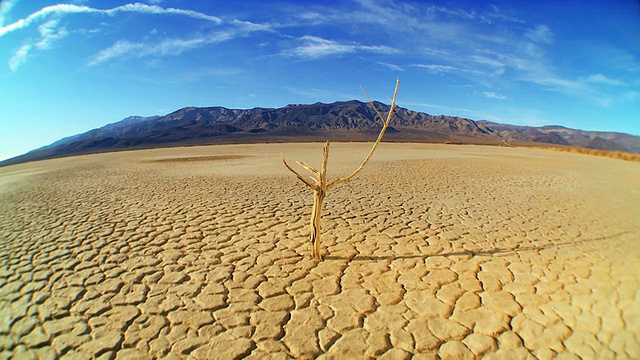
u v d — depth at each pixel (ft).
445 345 7.88
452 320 8.80
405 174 34.50
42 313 9.15
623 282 10.70
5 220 18.04
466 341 8.00
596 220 17.92
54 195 25.46
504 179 32.30
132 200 22.38
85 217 18.21
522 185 29.07
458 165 43.91
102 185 29.78
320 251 13.21
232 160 52.49
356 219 17.61
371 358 7.49
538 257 12.69
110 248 13.60
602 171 42.52
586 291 10.18
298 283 10.71
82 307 9.43
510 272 11.43
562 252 13.21
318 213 12.07
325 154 11.64
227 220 17.25
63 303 9.62
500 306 9.41
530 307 9.36
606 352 7.60
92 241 14.40
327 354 7.61
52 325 8.66
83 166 52.11
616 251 13.34
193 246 13.76
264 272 11.46
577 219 18.07
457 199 22.80
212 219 17.44
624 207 21.18
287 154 63.57
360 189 26.00
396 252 13.14
